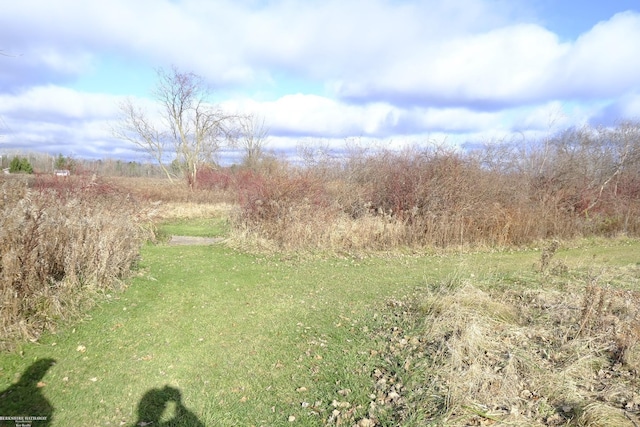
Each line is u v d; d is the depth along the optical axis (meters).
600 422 3.46
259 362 4.78
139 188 20.47
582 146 22.03
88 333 5.23
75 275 6.28
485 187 14.57
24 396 3.82
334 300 7.27
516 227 14.13
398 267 10.31
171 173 30.70
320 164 15.88
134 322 5.71
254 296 7.29
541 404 3.83
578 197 17.05
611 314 5.82
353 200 14.52
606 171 20.77
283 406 3.91
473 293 6.49
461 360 4.53
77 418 3.60
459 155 14.48
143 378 4.31
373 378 4.43
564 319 5.75
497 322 5.60
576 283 8.09
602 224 16.97
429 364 4.62
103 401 3.87
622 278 8.84
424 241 13.05
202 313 6.28
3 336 4.67
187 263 9.35
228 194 22.91
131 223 9.34
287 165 15.29
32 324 5.03
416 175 14.07
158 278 7.88
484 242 13.56
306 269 9.66
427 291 7.57
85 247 6.67
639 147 20.30
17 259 5.10
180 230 14.91
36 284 5.43
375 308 6.84
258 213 12.66
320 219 12.38
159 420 3.64
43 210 6.28
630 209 17.72
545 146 20.58
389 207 14.27
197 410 3.81
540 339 5.25
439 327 5.39
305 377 4.45
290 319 6.23
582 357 4.60
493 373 4.25
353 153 17.02
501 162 17.61
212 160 30.92
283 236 11.88
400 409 3.80
